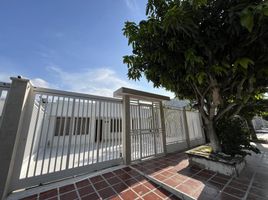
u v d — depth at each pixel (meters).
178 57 2.99
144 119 5.54
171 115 6.76
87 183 3.24
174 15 2.15
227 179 3.16
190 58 2.46
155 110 6.03
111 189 2.95
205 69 2.89
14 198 2.63
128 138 4.75
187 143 7.06
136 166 4.38
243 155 3.94
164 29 2.40
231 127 4.16
